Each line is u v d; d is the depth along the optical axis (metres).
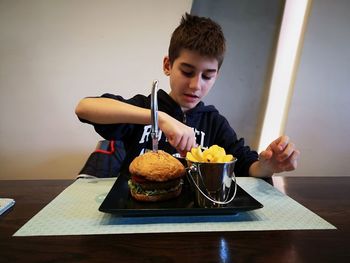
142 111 0.69
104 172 0.92
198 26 0.80
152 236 0.39
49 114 1.46
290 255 0.35
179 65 0.80
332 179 0.74
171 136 0.59
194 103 0.88
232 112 1.74
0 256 0.34
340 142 1.69
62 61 1.41
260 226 0.43
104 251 0.35
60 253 0.34
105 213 0.46
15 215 0.47
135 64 1.45
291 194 0.60
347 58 1.51
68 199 0.54
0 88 1.40
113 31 1.40
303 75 1.53
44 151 1.50
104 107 0.71
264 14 1.57
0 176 1.49
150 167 0.50
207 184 0.47
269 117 1.75
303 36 1.47
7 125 1.44
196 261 0.33
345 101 1.61
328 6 1.38
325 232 0.41
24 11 1.33
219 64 0.83
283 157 0.66
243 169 0.83
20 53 1.37
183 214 0.46
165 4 1.39
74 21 1.37
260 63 1.66
